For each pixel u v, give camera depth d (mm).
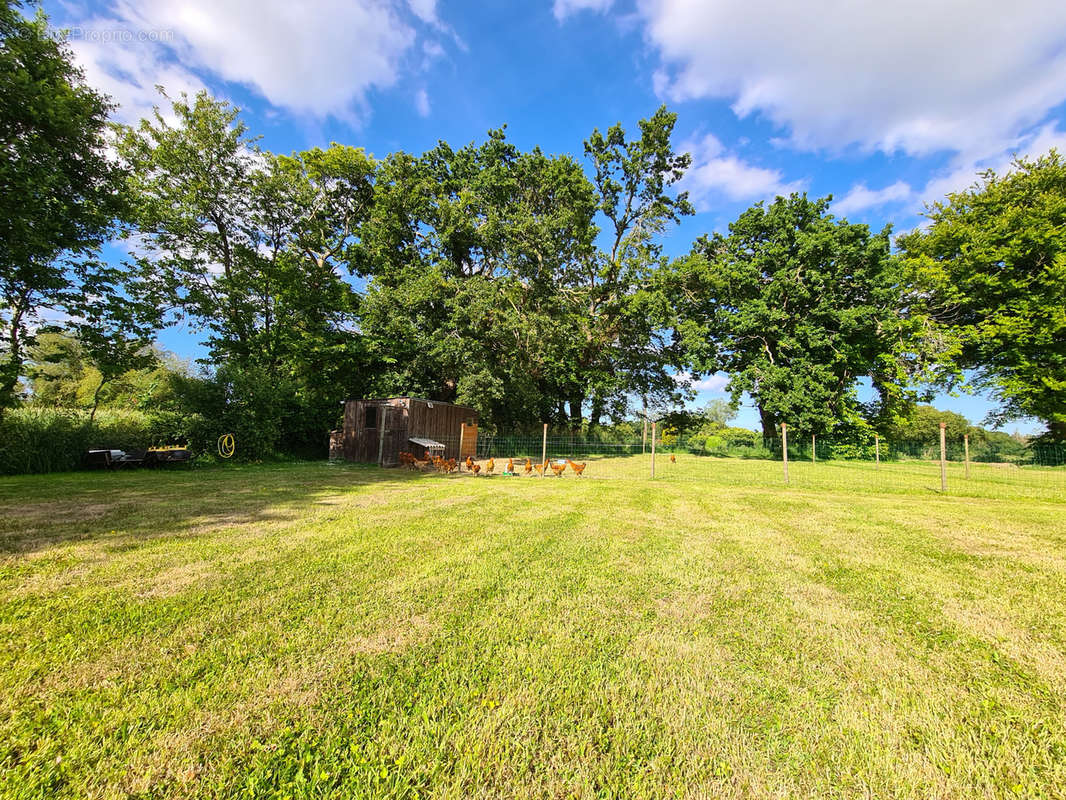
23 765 1795
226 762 1843
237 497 8484
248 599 3539
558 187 25531
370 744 1960
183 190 18438
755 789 1767
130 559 4520
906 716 2244
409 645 2842
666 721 2158
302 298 20750
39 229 11656
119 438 14133
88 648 2736
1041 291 23391
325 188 24500
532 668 2588
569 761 1897
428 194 26312
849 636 3111
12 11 11773
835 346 25188
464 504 8344
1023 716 2250
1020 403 25281
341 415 21312
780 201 27109
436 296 22422
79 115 12711
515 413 28547
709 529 6508
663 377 31734
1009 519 7402
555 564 4629
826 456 24484
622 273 28266
